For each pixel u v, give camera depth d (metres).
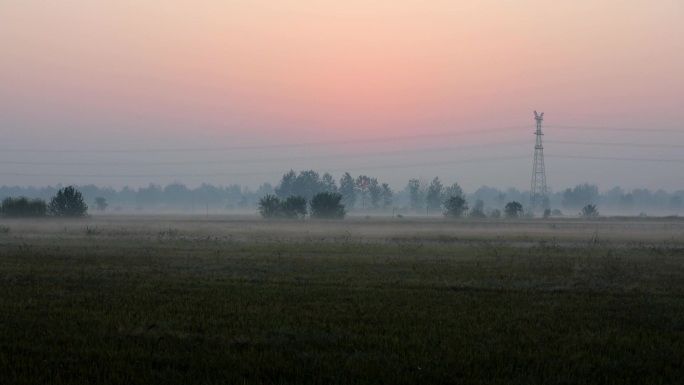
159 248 41.09
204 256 35.41
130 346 13.57
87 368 11.91
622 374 11.92
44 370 11.73
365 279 25.30
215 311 17.78
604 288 23.25
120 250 38.91
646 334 15.41
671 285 24.39
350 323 16.23
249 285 23.14
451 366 12.23
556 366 12.30
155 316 16.95
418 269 29.11
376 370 11.85
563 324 16.42
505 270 29.11
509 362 12.62
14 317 16.47
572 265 31.67
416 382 11.24
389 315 17.44
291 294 21.03
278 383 11.10
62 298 19.77
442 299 20.28
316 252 39.28
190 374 11.52
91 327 15.41
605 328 16.02
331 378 11.27
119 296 20.30
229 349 13.37
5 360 12.25
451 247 44.59
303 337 14.44
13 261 31.20
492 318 17.20
